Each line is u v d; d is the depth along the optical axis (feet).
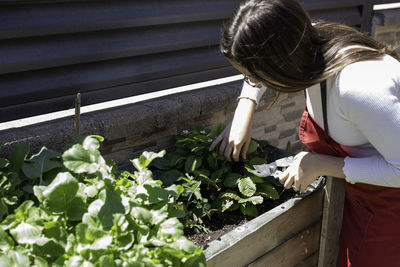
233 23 3.99
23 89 5.06
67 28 5.24
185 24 6.61
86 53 5.49
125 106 6.13
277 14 3.80
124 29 5.88
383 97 3.86
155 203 4.45
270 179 6.02
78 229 3.65
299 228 5.76
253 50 3.82
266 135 8.54
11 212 4.43
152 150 6.46
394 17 10.26
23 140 4.96
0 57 4.81
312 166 4.96
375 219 5.21
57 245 3.68
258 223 5.03
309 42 4.09
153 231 4.04
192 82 7.02
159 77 6.44
